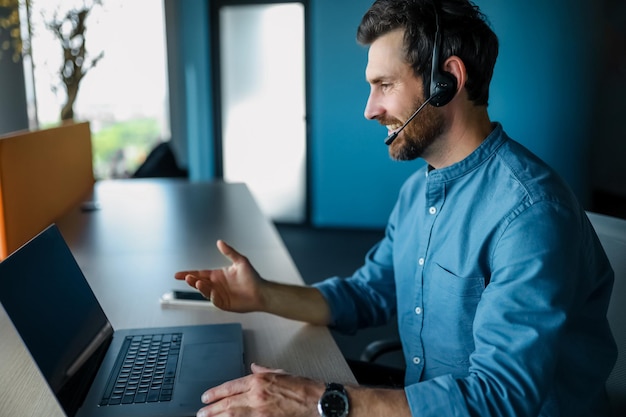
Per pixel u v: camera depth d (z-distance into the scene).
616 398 1.18
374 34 1.06
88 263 1.70
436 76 1.02
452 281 1.08
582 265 1.00
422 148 1.09
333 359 1.14
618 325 1.20
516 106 4.50
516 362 0.87
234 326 1.24
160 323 1.28
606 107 4.30
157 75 5.34
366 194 5.04
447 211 1.11
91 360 1.03
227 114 5.23
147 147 5.39
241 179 5.34
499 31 4.39
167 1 5.27
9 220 1.70
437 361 1.14
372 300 1.38
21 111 4.54
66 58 3.54
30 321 0.87
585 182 4.45
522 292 0.90
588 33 4.27
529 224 0.95
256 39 5.04
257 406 0.88
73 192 2.49
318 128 4.98
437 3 1.02
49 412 0.95
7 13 4.12
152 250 1.85
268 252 1.86
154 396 0.95
